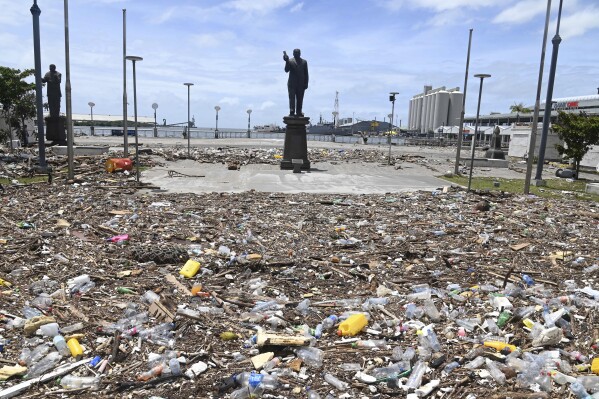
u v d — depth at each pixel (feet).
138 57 55.93
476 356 16.76
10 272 24.31
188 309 20.21
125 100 86.99
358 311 20.86
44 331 17.47
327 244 33.01
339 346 17.51
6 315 18.84
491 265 28.94
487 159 108.78
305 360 16.26
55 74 108.88
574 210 49.88
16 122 98.07
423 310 20.92
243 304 21.36
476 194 59.47
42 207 41.09
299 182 68.23
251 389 14.14
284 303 21.66
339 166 94.48
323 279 25.79
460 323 19.80
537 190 69.10
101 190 52.70
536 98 61.57
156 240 32.01
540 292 24.03
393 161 106.11
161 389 14.33
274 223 38.70
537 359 16.46
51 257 26.89
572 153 89.04
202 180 67.10
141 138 173.06
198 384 14.60
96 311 19.93
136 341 17.22
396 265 28.71
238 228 36.52
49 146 103.30
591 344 17.92
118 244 30.35
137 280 23.98
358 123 397.39
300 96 84.69
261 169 84.07
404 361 16.15
